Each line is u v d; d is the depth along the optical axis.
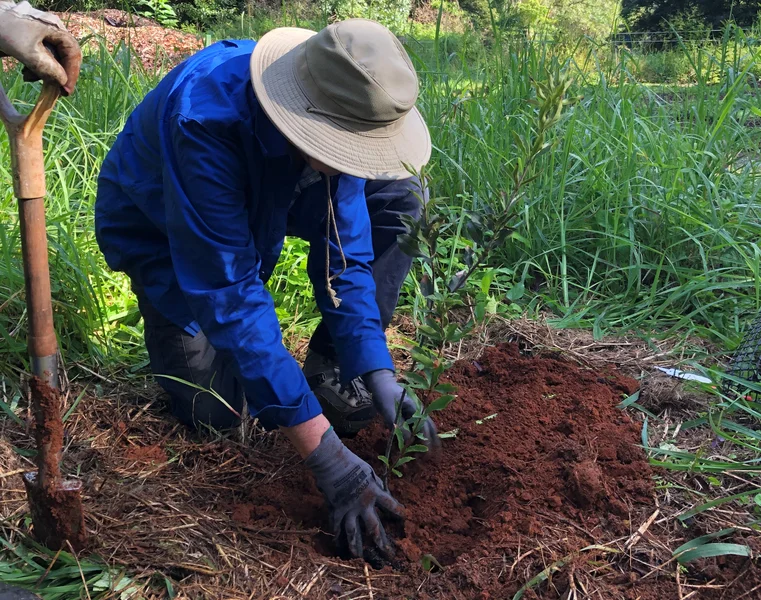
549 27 7.77
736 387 2.73
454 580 1.94
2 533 2.00
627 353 3.14
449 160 4.16
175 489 2.29
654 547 2.02
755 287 3.29
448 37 6.11
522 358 3.03
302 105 1.80
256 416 2.00
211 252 1.93
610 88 4.91
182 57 6.49
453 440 2.50
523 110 4.50
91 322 2.95
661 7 14.41
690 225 3.76
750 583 1.89
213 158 1.92
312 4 7.59
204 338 2.46
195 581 1.91
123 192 2.38
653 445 2.50
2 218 3.25
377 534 2.04
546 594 1.88
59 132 4.05
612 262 3.82
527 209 3.76
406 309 3.51
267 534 2.11
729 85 4.72
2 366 2.71
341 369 2.31
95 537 1.95
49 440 1.79
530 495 2.16
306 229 2.34
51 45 1.58
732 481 2.29
